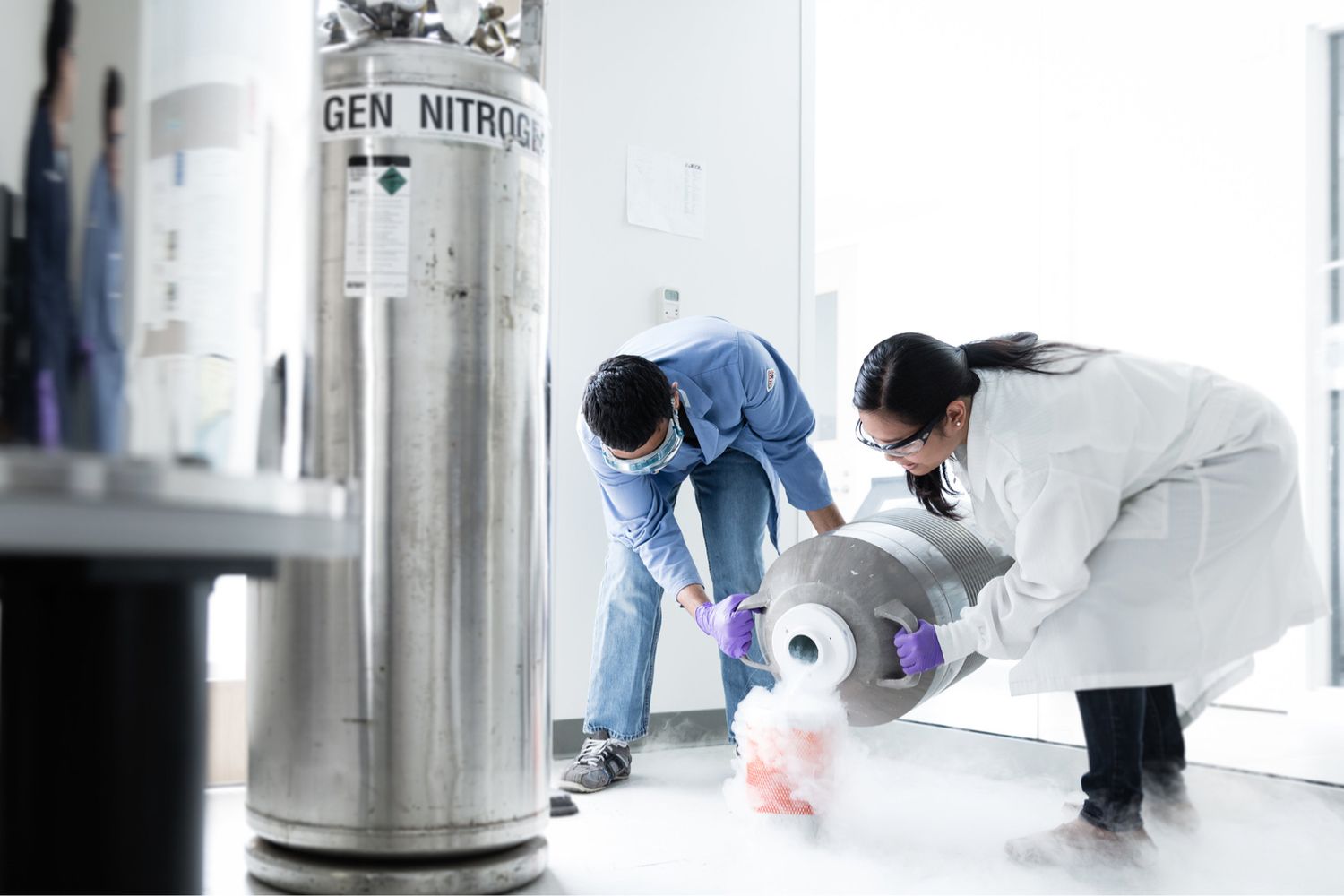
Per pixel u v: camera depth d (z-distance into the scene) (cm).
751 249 325
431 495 150
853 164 559
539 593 163
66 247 77
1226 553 181
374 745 148
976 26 435
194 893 80
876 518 213
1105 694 180
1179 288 363
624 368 200
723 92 321
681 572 231
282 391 84
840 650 189
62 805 75
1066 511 170
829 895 160
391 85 151
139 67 78
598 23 299
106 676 75
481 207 154
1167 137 367
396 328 150
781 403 245
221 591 241
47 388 76
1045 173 389
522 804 159
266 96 83
